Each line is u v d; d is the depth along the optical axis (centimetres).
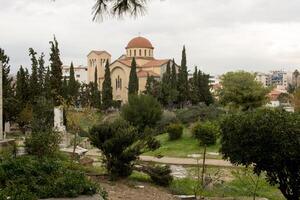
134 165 1642
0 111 1906
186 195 1481
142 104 4869
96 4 648
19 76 4766
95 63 12050
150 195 1341
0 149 1647
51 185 852
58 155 1739
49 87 4275
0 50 4209
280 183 1238
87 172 1622
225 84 6944
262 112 1228
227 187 1731
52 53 4334
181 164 2931
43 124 2359
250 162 1216
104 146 1527
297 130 1140
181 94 8481
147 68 10825
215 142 3766
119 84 10631
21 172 916
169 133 4294
